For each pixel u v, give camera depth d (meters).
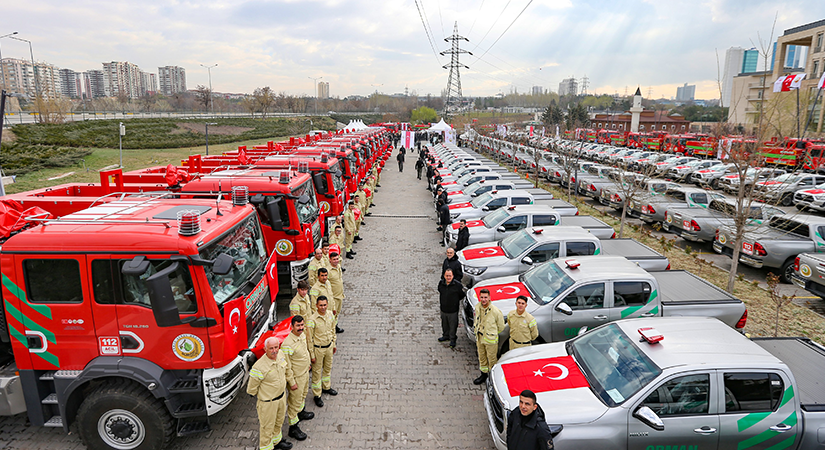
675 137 43.50
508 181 18.39
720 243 13.20
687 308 7.44
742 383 4.99
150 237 5.02
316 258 8.79
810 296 10.84
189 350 5.21
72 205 7.73
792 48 55.19
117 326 5.15
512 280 8.59
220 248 5.62
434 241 15.68
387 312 9.89
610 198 19.70
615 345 5.75
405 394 6.95
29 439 5.86
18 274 5.09
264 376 5.27
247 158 14.41
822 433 4.93
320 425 6.21
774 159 25.41
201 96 98.12
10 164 23.62
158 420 5.29
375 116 129.00
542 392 5.32
